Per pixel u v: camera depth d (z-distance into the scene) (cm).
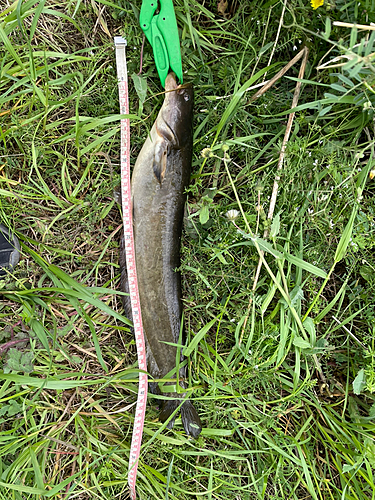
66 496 52
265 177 55
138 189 54
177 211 55
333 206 57
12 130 53
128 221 55
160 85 57
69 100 53
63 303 56
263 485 55
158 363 56
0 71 50
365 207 56
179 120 54
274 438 56
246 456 59
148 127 57
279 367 59
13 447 52
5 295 54
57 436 55
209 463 58
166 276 55
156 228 55
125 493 57
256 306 57
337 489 55
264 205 57
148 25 53
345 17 51
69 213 56
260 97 57
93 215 57
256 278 55
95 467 55
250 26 57
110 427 57
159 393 56
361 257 57
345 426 56
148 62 56
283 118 58
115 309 58
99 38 56
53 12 50
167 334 55
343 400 57
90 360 58
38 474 49
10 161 54
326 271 58
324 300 58
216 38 58
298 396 57
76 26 52
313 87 58
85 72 56
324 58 56
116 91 56
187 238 59
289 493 58
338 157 56
